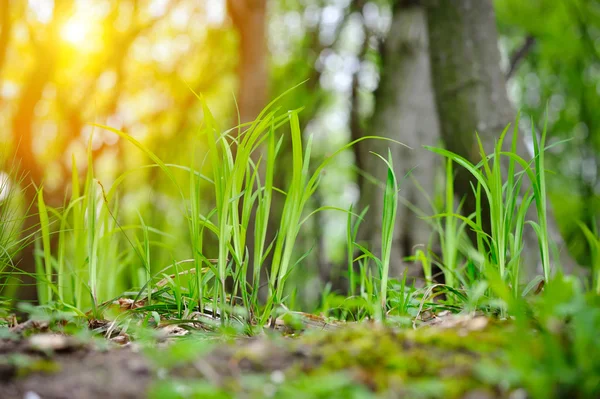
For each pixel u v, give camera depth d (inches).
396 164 299.3
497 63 154.6
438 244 253.1
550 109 545.6
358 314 97.1
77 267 101.4
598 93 523.8
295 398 43.6
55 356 56.5
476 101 149.8
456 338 57.4
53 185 307.0
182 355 51.2
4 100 266.2
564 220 483.5
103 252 101.6
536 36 466.0
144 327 79.6
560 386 44.6
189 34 449.1
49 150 328.5
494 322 67.9
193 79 474.3
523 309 68.9
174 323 81.7
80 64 354.0
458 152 152.6
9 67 309.7
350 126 470.6
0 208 94.0
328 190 589.0
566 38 500.1
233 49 459.2
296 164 81.2
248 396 45.5
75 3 309.0
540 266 132.1
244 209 83.1
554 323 58.1
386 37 329.7
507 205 81.6
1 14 271.3
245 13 332.8
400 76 315.9
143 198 390.0
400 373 49.2
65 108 319.3
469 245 117.2
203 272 97.8
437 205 137.3
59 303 97.1
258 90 331.6
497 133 146.6
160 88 451.8
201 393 43.6
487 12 155.6
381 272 84.8
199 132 82.5
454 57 154.9
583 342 45.2
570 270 136.1
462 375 48.0
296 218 83.0
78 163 315.0
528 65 556.4
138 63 434.3
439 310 96.0
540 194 81.0
